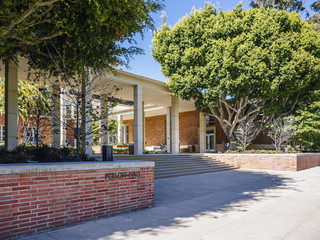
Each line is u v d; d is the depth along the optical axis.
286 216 6.11
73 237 4.58
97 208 5.77
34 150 7.48
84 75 9.63
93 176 5.74
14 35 6.08
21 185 4.60
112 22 7.54
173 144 21.12
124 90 19.08
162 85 19.84
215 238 4.61
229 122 20.19
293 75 15.29
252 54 15.41
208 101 17.20
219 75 16.08
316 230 5.09
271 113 18.20
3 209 4.35
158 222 5.57
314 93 17.53
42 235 4.65
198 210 6.68
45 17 7.64
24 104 15.49
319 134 17.98
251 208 6.92
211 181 12.12
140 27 8.82
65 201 5.20
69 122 22.08
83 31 7.76
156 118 33.97
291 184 11.16
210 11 17.36
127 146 27.61
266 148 23.72
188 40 17.33
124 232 4.89
